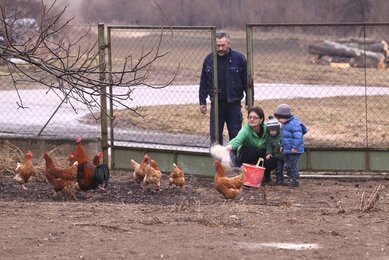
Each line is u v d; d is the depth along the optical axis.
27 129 19.03
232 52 14.16
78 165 12.20
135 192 12.45
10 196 11.92
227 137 18.27
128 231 8.57
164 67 29.77
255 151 13.30
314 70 37.25
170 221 9.13
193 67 30.67
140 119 20.94
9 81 28.25
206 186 13.21
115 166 14.42
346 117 22.62
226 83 14.14
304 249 7.84
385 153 13.88
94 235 8.36
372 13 47.31
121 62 22.78
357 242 8.16
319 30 46.06
